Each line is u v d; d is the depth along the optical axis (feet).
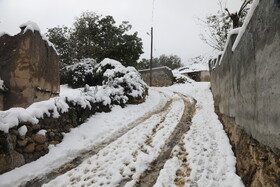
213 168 12.18
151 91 51.67
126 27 76.23
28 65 23.58
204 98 38.65
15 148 12.32
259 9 7.84
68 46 74.59
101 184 11.21
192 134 18.56
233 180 10.52
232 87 15.02
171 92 51.65
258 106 8.48
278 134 6.48
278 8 6.13
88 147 16.49
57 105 17.11
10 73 23.40
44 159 13.74
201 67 103.04
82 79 53.78
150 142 17.34
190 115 26.63
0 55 24.08
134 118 25.53
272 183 6.91
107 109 26.84
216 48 42.55
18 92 23.20
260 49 7.93
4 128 11.62
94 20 73.10
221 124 20.56
